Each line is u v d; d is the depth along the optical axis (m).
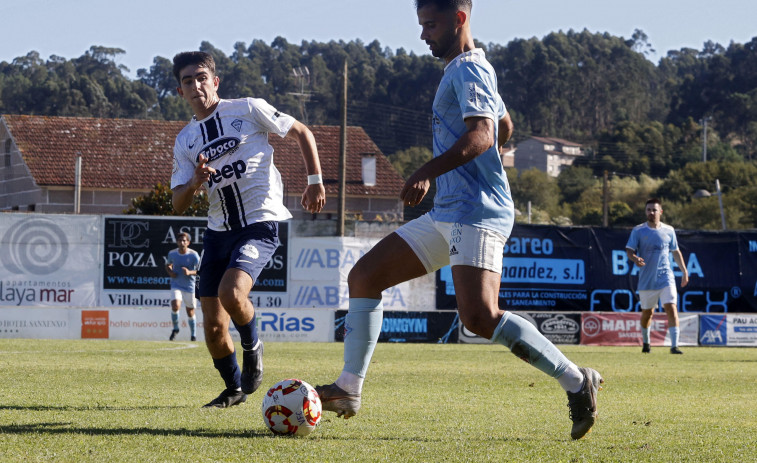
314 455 3.86
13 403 5.80
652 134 87.50
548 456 3.96
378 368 10.00
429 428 4.92
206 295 5.67
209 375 8.41
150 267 22.33
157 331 18.39
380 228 25.91
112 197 41.19
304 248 22.48
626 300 23.56
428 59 106.81
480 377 8.83
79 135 43.78
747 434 4.91
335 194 42.09
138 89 112.94
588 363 11.67
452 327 19.44
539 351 4.30
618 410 6.12
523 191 78.31
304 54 130.62
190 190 5.32
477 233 4.30
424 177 4.02
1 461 3.62
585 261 23.42
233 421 4.98
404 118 94.56
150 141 44.28
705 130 80.81
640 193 74.38
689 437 4.74
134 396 6.39
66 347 13.94
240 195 5.59
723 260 23.36
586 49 121.69
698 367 11.05
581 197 76.81
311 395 4.50
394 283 4.71
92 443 4.10
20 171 42.41
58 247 21.91
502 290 22.95
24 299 21.75
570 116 113.88
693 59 149.00
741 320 20.62
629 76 116.69
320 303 22.53
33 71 120.38
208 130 5.60
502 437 4.60
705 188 72.31
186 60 5.59
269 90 114.19
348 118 99.25
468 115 4.17
